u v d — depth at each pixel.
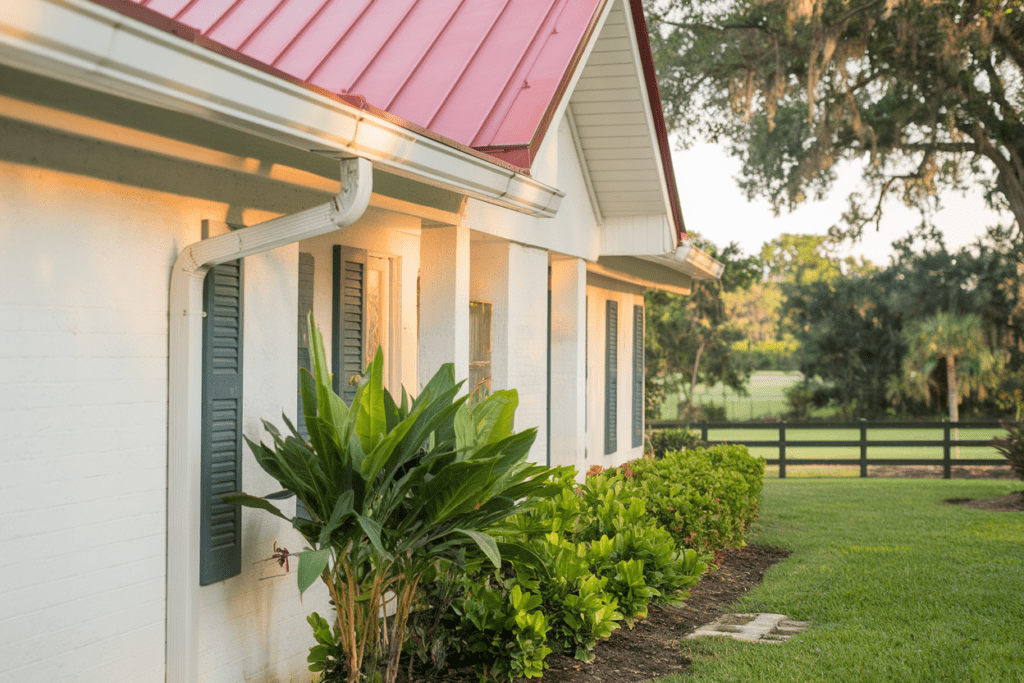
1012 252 26.83
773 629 6.20
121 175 3.78
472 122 5.86
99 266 3.71
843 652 5.53
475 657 4.96
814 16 17.88
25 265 3.39
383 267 6.62
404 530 4.09
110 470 3.76
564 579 5.36
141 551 3.92
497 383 7.45
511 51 6.59
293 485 4.04
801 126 22.53
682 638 5.86
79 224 3.62
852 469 21.69
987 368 27.75
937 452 26.47
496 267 7.46
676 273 14.29
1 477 3.30
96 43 2.49
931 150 19.22
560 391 9.27
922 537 9.95
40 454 3.45
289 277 4.95
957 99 18.78
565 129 8.73
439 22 7.04
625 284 12.97
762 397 45.22
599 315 11.66
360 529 3.94
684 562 6.76
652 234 9.74
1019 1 16.55
